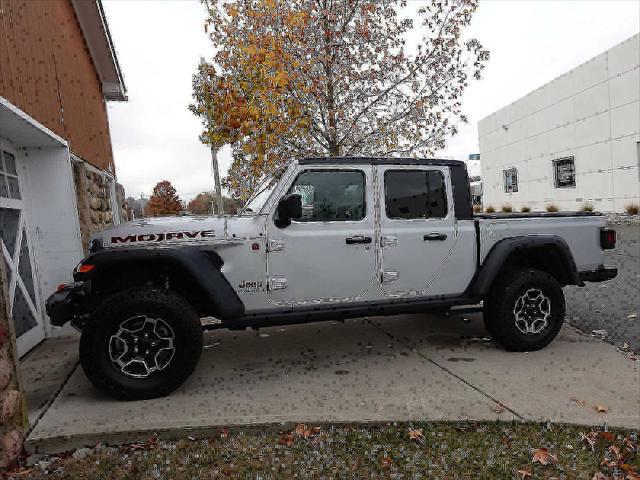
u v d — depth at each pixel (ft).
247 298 13.92
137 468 9.74
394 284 15.28
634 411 11.58
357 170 14.99
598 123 65.00
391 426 11.12
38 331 18.86
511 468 9.57
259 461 9.95
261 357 16.16
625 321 19.39
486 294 16.31
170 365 12.71
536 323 16.29
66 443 10.55
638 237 43.88
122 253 12.67
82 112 27.73
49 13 22.67
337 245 14.57
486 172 95.55
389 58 24.70
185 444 10.65
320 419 11.27
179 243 13.34
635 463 9.67
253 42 21.97
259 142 23.25
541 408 11.74
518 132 83.61
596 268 17.75
